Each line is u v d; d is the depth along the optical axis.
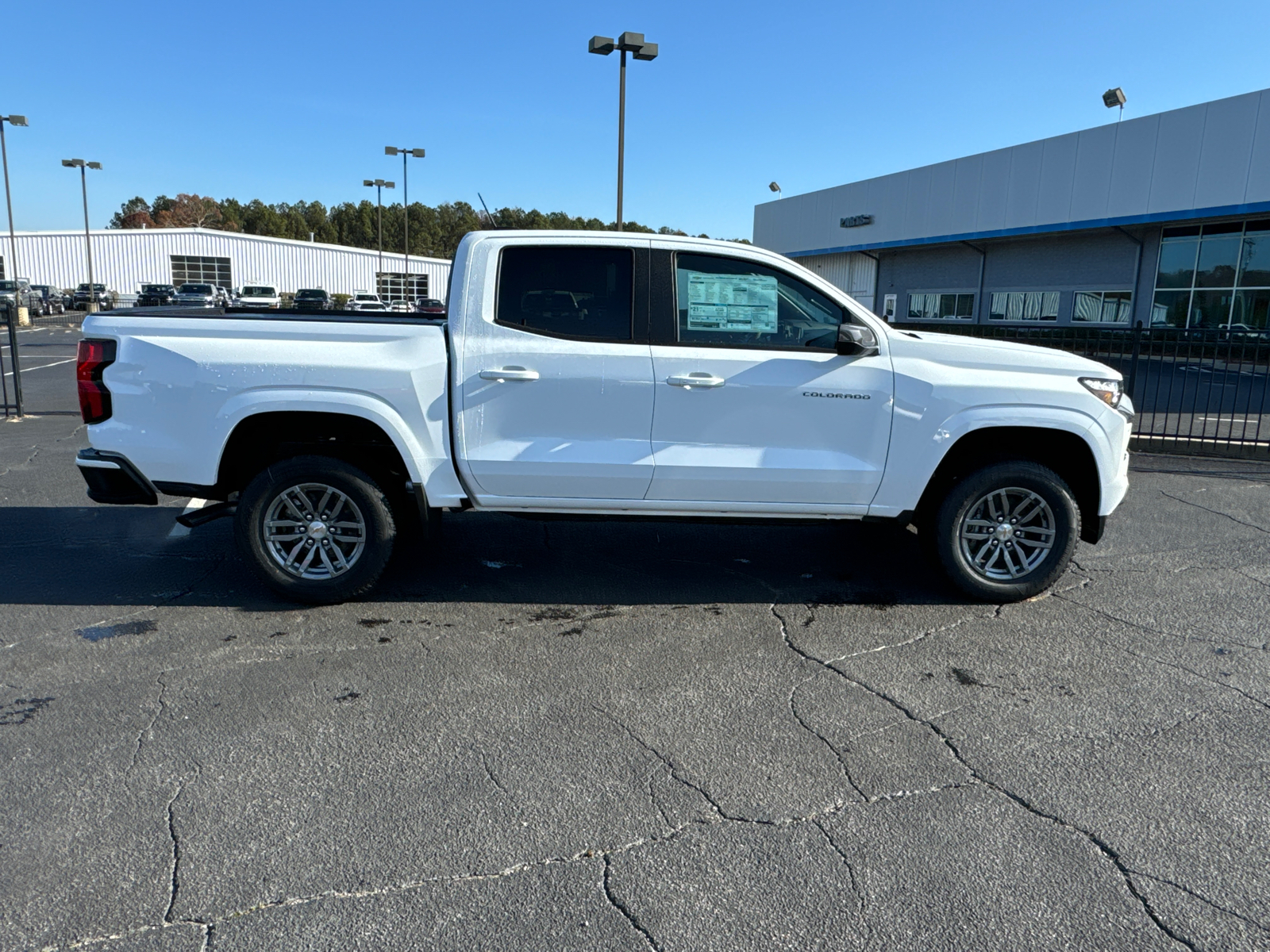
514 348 4.43
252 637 4.27
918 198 33.19
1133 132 24.80
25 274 57.56
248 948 2.23
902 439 4.60
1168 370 9.69
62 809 2.82
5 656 4.00
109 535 6.02
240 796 2.91
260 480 4.48
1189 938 2.31
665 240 4.54
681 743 3.31
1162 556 5.86
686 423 4.50
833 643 4.31
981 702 3.67
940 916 2.38
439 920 2.34
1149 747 3.30
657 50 18.81
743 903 2.43
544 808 2.87
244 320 4.54
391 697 3.65
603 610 4.73
